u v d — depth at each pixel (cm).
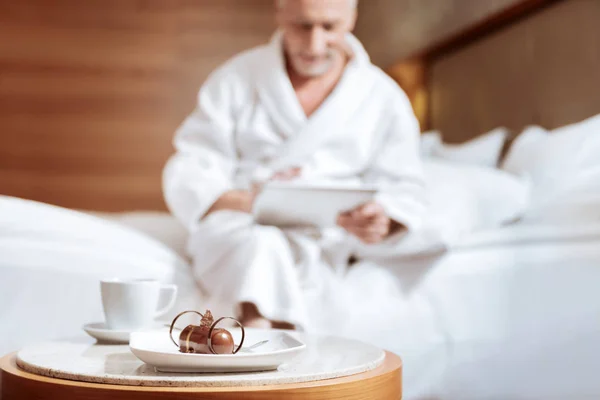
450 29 272
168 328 103
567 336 161
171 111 472
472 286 170
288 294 154
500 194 188
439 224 170
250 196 173
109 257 157
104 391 71
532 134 212
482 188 190
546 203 186
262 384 74
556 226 174
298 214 162
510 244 174
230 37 477
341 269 176
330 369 80
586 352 158
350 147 185
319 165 184
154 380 73
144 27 471
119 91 469
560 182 184
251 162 187
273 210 161
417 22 303
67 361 84
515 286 168
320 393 74
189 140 189
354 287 170
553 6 205
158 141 470
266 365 79
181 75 473
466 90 266
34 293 149
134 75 470
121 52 470
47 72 465
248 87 189
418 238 170
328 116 183
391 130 190
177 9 474
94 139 466
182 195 176
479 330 167
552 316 163
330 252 177
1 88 461
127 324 100
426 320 166
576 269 163
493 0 238
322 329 162
